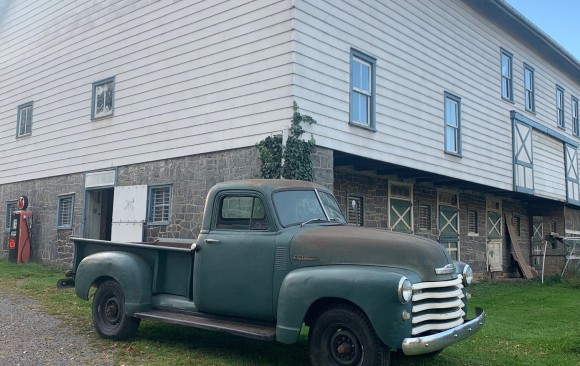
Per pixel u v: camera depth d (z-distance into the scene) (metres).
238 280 6.06
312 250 5.70
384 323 5.00
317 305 5.54
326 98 10.73
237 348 6.70
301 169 9.90
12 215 16.73
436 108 14.34
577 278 17.75
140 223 13.15
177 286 6.79
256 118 10.76
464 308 6.04
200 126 12.00
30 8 18.12
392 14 12.93
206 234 6.41
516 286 16.25
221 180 11.40
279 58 10.43
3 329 7.48
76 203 15.31
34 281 12.16
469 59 16.08
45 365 5.87
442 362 6.38
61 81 16.36
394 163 12.53
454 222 17.28
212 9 12.01
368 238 5.61
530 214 22.72
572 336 7.73
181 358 6.21
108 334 7.00
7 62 18.97
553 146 21.41
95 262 7.14
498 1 16.30
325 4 10.96
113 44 14.62
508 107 18.11
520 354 7.04
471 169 15.79
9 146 18.36
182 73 12.58
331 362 5.35
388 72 12.62
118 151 14.11
